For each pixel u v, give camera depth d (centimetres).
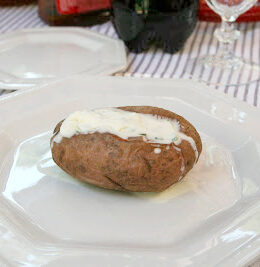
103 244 40
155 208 43
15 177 45
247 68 64
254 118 51
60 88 55
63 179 45
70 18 74
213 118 52
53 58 64
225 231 39
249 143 48
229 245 38
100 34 68
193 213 42
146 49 69
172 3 63
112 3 66
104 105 54
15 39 67
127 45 67
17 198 43
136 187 43
